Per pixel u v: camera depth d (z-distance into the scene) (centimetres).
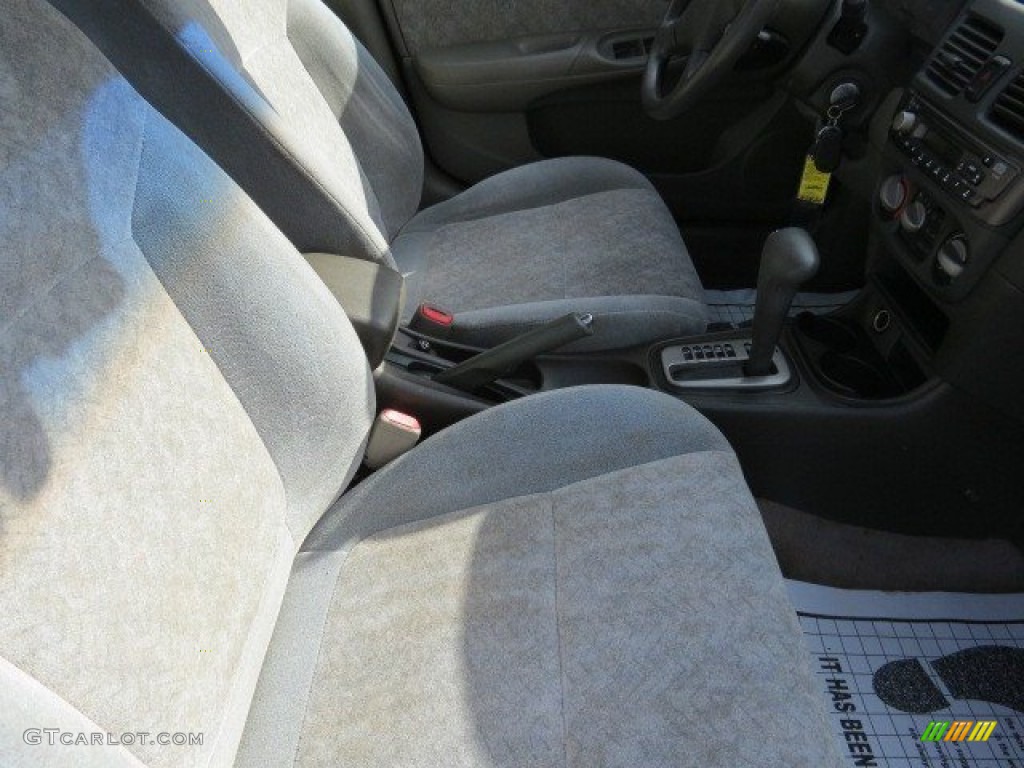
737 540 94
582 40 171
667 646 85
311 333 86
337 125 127
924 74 118
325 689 88
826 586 142
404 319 138
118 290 68
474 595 93
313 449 90
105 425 64
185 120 95
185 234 75
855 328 140
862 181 141
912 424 125
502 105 176
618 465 102
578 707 82
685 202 179
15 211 60
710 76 132
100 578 61
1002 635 134
